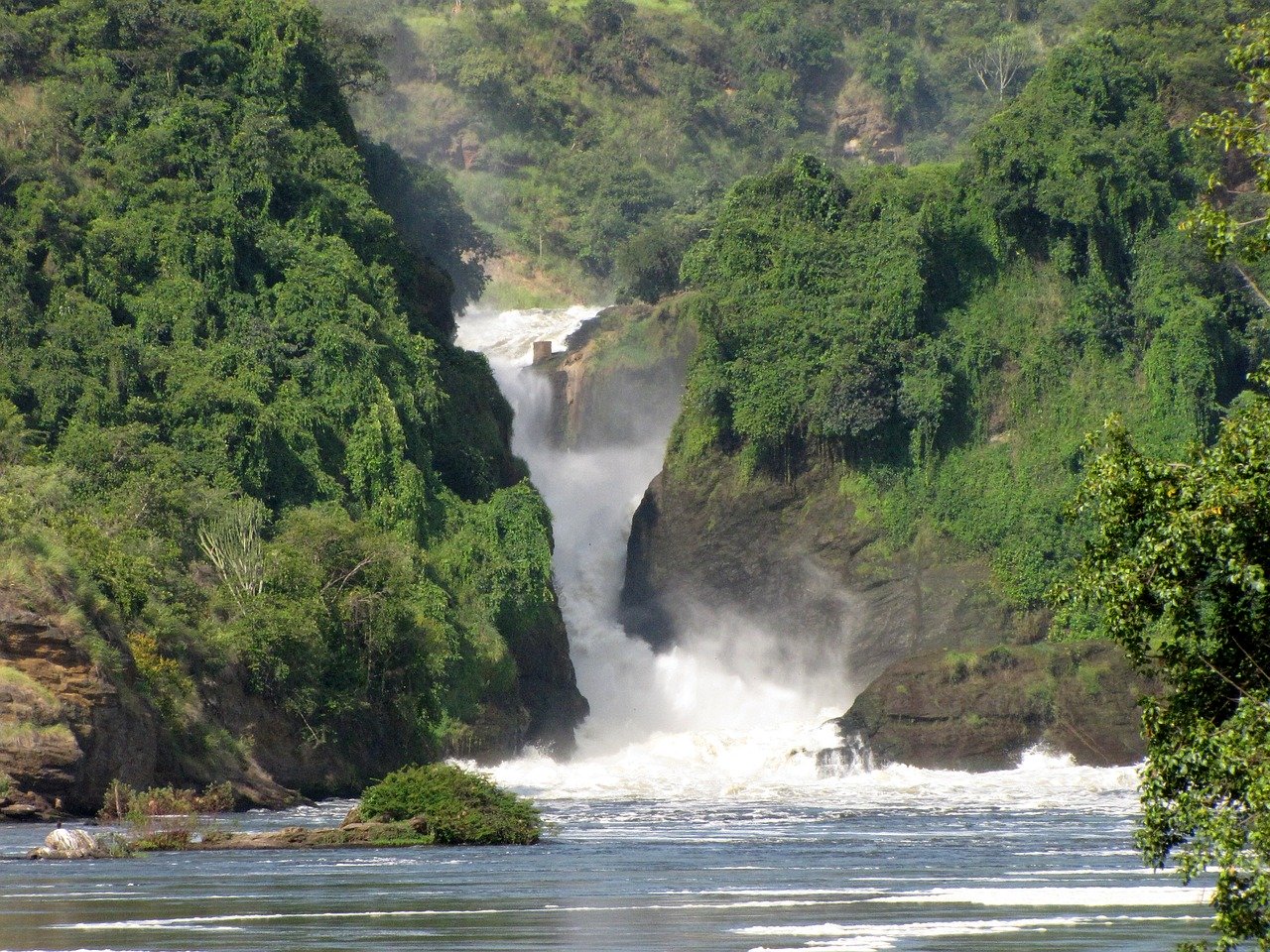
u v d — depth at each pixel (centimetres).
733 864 11469
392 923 8200
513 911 8700
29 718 15188
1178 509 5822
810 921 8306
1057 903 9125
